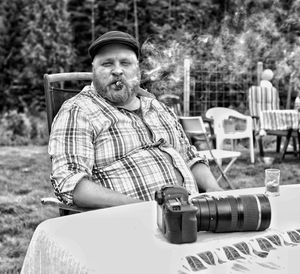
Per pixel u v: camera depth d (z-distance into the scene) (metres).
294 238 1.03
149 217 1.17
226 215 1.03
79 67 10.50
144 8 10.98
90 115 1.72
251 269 0.88
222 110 5.58
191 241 0.99
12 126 8.64
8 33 9.35
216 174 5.07
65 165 1.59
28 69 9.17
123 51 1.81
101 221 1.15
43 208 3.60
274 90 7.53
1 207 3.62
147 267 0.87
